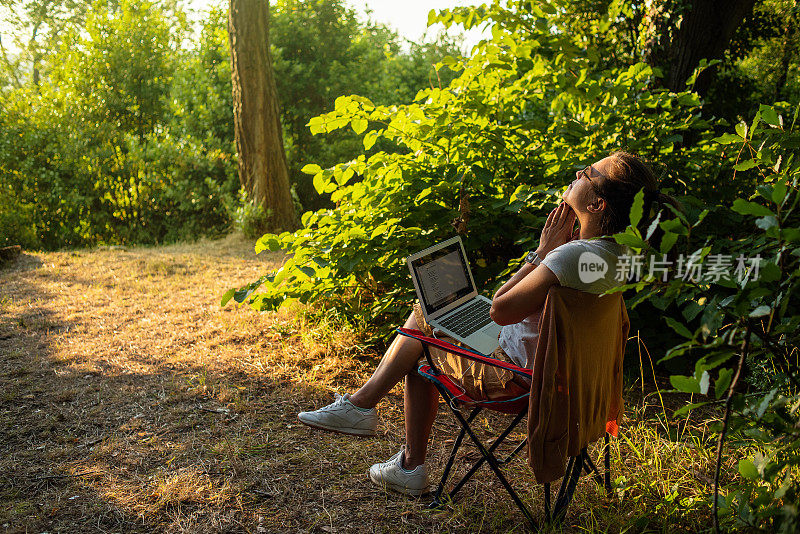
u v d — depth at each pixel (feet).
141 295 18.92
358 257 11.75
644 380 12.02
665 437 9.58
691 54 16.80
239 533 7.23
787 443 5.60
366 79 49.08
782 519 5.03
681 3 16.43
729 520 6.26
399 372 7.83
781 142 8.99
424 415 7.93
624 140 12.49
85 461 8.92
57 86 46.78
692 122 12.68
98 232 41.68
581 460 7.06
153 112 46.75
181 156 39.22
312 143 46.91
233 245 30.12
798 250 5.38
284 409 10.85
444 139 12.45
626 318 7.47
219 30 42.16
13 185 42.11
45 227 41.68
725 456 8.70
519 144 13.46
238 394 11.35
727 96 24.86
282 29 46.34
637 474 8.29
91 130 44.24
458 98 13.23
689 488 7.98
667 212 6.24
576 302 6.25
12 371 12.41
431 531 7.30
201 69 41.29
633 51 18.57
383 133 12.47
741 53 25.20
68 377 12.19
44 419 10.32
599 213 6.41
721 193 12.35
